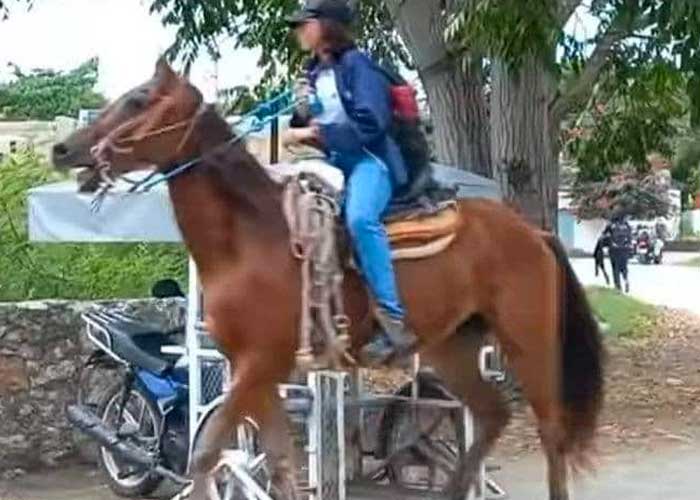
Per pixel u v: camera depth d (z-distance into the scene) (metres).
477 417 8.48
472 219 8.00
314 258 7.28
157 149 7.25
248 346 7.30
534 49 11.67
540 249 8.24
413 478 9.73
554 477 8.28
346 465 9.52
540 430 8.29
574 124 17.45
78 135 7.21
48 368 10.79
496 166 14.61
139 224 9.19
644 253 57.78
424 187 7.77
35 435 10.71
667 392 15.54
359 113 7.36
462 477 8.53
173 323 11.11
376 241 7.41
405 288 7.66
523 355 8.20
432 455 9.44
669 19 11.73
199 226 7.34
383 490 9.45
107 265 15.59
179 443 9.45
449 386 8.49
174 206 7.38
